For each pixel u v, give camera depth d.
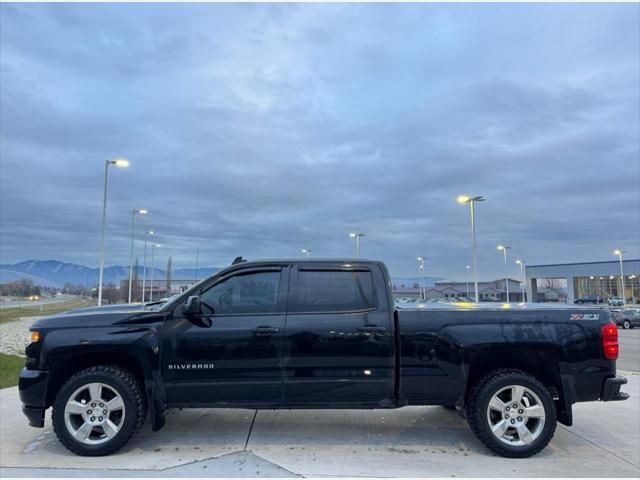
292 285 4.98
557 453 4.82
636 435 5.45
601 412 6.51
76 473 4.20
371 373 4.77
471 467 4.39
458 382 4.77
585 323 4.86
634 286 71.62
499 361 5.08
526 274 80.44
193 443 4.98
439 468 4.36
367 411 6.29
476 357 4.96
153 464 4.41
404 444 5.00
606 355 4.79
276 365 4.75
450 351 4.78
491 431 4.66
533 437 4.63
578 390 4.76
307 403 4.78
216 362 4.72
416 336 4.81
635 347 19.48
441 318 4.86
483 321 4.84
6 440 5.15
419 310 4.91
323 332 4.78
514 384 4.71
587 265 73.06
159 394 4.72
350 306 4.91
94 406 4.67
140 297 72.38
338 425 5.64
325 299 4.94
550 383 5.02
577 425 5.85
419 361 4.78
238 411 6.23
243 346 4.74
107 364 4.91
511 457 4.63
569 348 4.77
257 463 4.43
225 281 4.99
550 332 4.80
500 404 4.70
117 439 4.60
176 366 4.72
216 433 5.30
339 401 4.79
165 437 5.17
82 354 4.80
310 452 4.73
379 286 4.99
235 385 4.72
